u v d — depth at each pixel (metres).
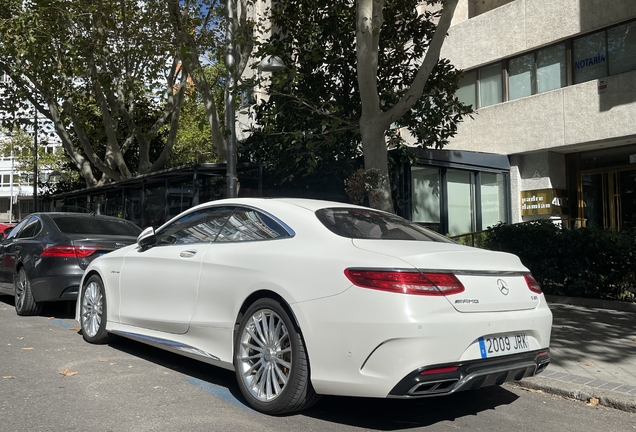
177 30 13.84
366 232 4.29
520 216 16.28
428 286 3.52
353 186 9.94
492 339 3.74
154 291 5.20
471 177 16.03
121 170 18.61
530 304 4.09
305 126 12.52
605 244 8.88
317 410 4.16
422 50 12.80
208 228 5.04
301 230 4.24
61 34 15.85
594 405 4.57
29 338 6.43
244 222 4.72
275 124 12.81
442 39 8.70
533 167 16.06
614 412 4.41
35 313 8.06
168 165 30.39
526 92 16.19
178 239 5.30
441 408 4.36
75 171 28.58
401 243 4.01
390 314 3.43
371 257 3.68
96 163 18.83
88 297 6.34
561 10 15.08
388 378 3.41
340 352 3.59
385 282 3.51
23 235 8.54
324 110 11.49
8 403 4.09
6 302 9.77
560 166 16.02
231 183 11.14
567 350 6.21
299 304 3.81
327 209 4.59
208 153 31.86
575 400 4.71
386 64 12.59
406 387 3.38
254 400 4.05
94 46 15.83
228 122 11.14
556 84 15.42
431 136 12.98
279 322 4.01
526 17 15.95
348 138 13.15
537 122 15.55
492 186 16.52
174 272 5.00
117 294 5.80
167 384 4.71
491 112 16.75
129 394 4.38
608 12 14.08
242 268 4.32
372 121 9.01
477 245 11.30
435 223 15.14
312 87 12.43
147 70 18.55
